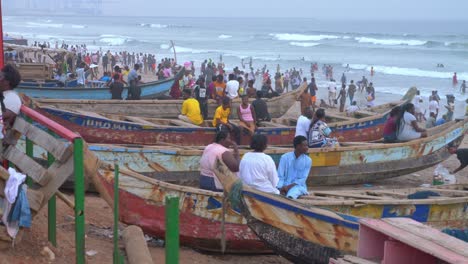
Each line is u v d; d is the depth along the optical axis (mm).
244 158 8523
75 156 5891
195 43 110562
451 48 92375
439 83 54406
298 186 9594
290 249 7875
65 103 16828
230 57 80312
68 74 29297
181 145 14328
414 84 53688
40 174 6340
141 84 23797
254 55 84000
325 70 59969
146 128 14117
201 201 8680
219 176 7516
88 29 175875
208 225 8750
